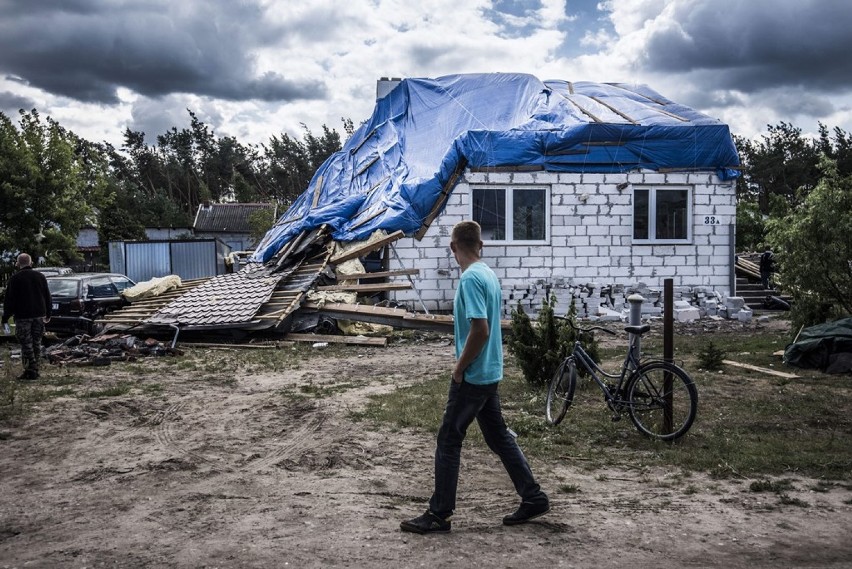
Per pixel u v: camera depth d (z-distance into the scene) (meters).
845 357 9.69
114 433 6.77
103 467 5.60
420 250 17.23
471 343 3.95
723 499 4.77
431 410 7.53
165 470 5.52
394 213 17.06
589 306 17.62
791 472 5.41
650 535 4.06
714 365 10.00
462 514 4.48
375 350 13.24
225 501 4.73
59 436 6.65
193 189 93.19
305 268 16.84
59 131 32.72
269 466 5.63
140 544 3.92
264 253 19.14
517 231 17.58
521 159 17.31
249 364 11.55
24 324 9.88
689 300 18.06
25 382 9.68
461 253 4.27
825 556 3.75
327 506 4.60
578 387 8.49
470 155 17.19
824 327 10.16
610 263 17.78
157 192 87.25
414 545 3.88
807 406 7.64
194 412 7.71
